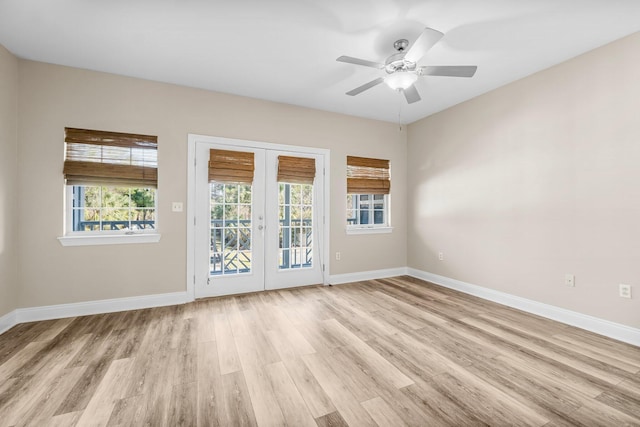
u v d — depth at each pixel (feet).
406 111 13.26
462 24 7.02
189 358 6.61
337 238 13.53
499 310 9.85
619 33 7.36
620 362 6.47
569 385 5.62
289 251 12.67
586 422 4.63
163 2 6.24
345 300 10.91
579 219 8.43
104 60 8.72
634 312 7.35
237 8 6.45
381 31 7.32
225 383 5.67
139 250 9.91
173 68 9.24
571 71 8.59
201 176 10.89
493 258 10.89
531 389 5.50
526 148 9.78
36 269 8.70
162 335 7.80
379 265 14.56
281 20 6.88
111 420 4.66
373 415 4.80
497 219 10.75
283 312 9.61
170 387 5.53
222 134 11.15
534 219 9.57
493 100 10.84
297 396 5.29
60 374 5.92
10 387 5.48
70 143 9.09
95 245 9.34
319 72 9.50
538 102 9.43
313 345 7.27
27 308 8.59
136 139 9.88
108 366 6.24
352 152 13.85
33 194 8.65
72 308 9.07
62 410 4.87
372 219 14.88
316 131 12.96
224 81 10.19
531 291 9.66
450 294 11.75
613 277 7.73
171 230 10.37
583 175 8.33
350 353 6.87
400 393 5.38
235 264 11.63
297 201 12.76
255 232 11.85
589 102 8.19
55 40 7.66
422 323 8.70
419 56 6.72
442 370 6.15
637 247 7.31
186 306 10.17
